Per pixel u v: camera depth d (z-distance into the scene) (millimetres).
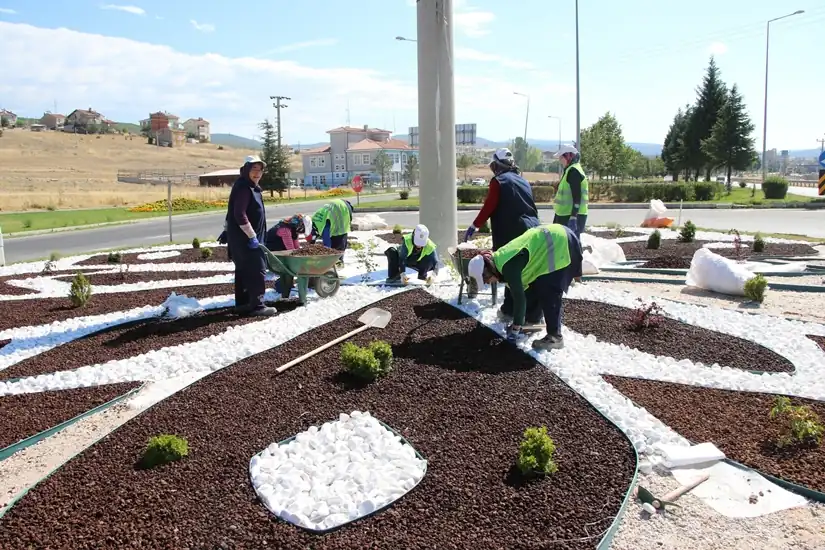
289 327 7957
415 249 10062
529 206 7738
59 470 4496
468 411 5297
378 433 4906
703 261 10062
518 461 4266
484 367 6316
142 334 7914
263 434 4969
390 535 3646
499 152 7852
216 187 68750
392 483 4152
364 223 21062
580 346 6984
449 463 4441
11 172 91938
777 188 34312
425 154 12148
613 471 4316
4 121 166375
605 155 51500
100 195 49875
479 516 3814
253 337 7566
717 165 42625
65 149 128500
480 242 12297
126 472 4430
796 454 4559
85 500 4086
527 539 3594
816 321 8078
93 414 5656
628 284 10773
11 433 5258
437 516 3826
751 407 5371
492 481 4195
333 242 11812
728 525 3816
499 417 5168
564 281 6699
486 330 7527
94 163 116750
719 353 6770
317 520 3803
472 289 9016
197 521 3812
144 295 10398
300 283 9078
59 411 5668
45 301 10156
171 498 4074
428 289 9828
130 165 119000
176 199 42438
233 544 3582
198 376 6453
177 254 16062
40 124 182250
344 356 6043
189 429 5078
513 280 6816
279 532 3688
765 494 4129
